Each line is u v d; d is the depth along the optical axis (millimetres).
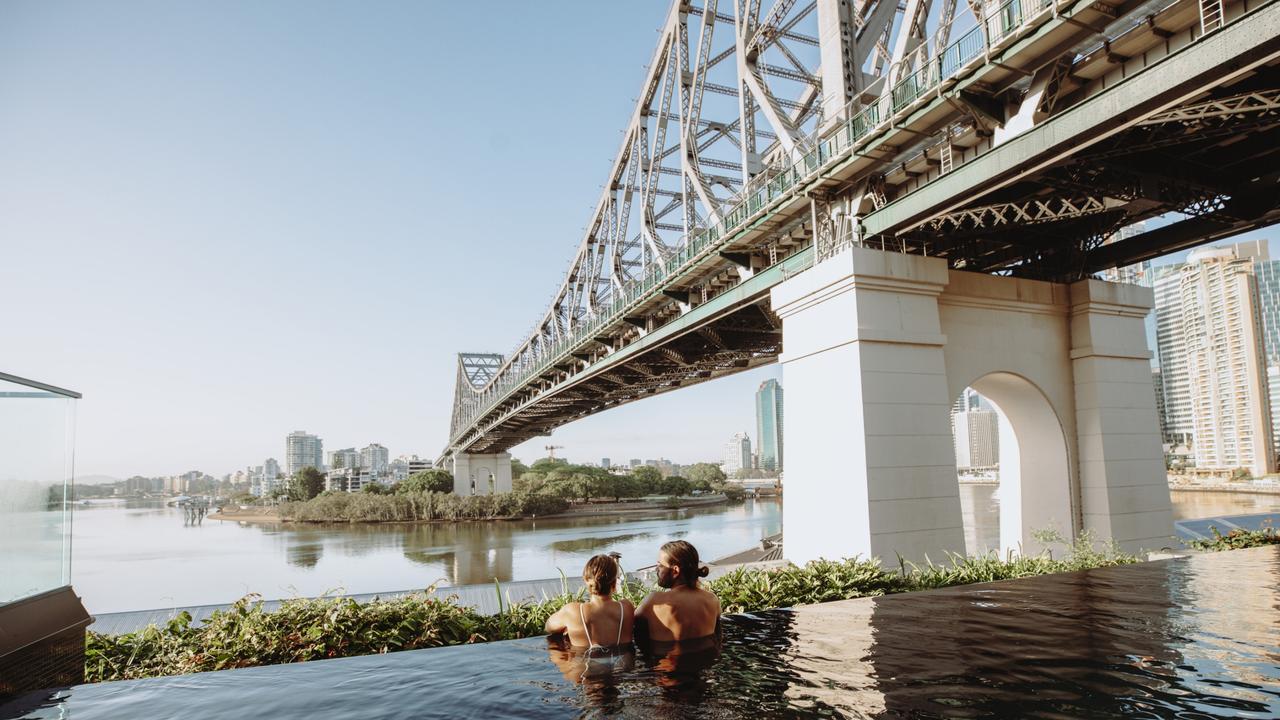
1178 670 4973
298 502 138750
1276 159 16906
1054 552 20875
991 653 5480
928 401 18531
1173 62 11844
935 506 17984
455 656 5605
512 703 4355
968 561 14008
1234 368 136625
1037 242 23016
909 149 18047
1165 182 16578
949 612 7207
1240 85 12500
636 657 5484
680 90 32625
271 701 4480
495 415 85938
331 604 8211
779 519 106375
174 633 8320
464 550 75625
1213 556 12578
